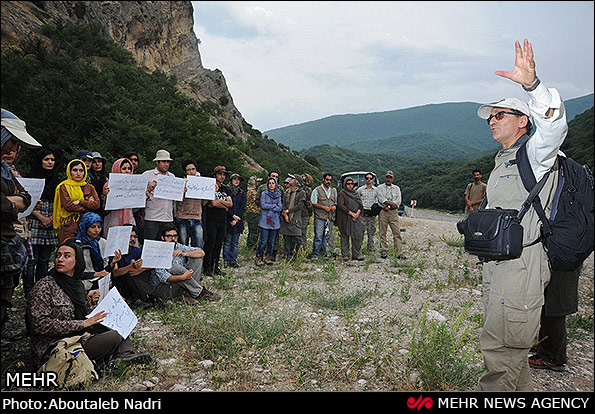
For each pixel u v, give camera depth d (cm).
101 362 393
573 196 303
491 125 343
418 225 1925
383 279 816
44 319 366
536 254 307
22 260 395
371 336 503
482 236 307
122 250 536
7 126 352
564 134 288
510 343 309
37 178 520
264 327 504
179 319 523
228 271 834
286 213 940
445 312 623
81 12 5234
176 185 669
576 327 602
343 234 999
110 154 1800
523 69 291
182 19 7700
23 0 4041
